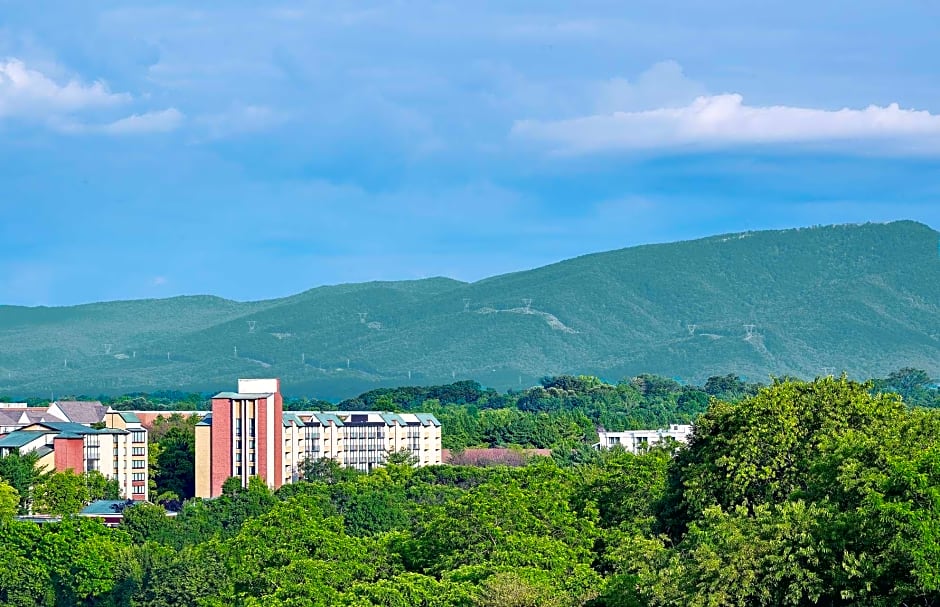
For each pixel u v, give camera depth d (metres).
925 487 117.31
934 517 114.38
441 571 178.38
